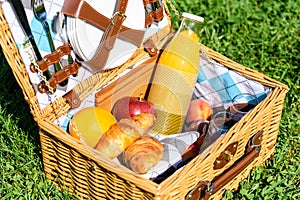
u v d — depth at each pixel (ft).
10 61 4.62
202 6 7.07
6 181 5.23
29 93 4.71
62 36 4.87
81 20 4.85
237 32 6.82
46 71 4.73
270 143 5.28
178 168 4.78
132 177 4.41
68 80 4.91
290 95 5.98
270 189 5.11
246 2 7.18
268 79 5.23
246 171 5.17
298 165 5.39
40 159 5.33
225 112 5.06
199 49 5.16
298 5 7.14
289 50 6.63
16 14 4.58
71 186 5.00
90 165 4.65
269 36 6.77
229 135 4.74
